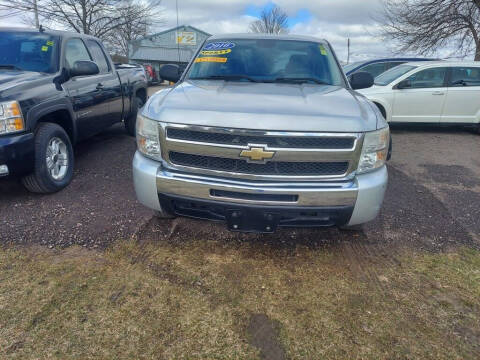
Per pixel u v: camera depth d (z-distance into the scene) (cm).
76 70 438
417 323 226
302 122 235
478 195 443
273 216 250
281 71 359
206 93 283
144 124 263
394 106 785
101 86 516
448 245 322
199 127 241
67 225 325
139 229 323
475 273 279
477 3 1432
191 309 230
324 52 390
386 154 262
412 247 316
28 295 235
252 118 236
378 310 236
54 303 229
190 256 287
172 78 409
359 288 257
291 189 242
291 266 280
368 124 246
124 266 271
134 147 591
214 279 260
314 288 255
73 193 393
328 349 204
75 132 445
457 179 502
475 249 316
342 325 222
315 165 246
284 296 246
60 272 260
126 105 616
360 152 245
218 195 250
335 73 367
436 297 250
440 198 429
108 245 298
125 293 242
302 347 204
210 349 201
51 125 385
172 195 257
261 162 240
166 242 306
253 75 354
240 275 266
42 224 325
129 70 661
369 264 287
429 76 789
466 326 225
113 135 681
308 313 230
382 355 201
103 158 521
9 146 324
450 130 864
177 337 208
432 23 1559
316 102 267
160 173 257
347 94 304
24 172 347
